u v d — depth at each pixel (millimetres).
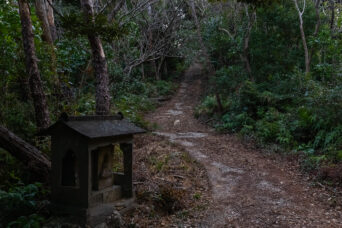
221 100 14836
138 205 4406
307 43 14742
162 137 10227
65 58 9062
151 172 6090
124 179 4395
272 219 4250
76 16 5242
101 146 3854
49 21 10867
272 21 14992
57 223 3592
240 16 16609
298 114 9180
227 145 9250
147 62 27016
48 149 6062
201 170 6688
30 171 5164
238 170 6703
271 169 6777
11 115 6707
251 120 11031
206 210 4605
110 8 12344
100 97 6746
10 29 6574
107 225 3754
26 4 6227
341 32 12633
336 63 11297
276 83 13602
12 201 3934
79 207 3707
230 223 4156
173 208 4617
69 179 3951
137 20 15344
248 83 12430
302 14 14398
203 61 22047
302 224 4062
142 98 17578
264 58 15469
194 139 10180
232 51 16562
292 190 5441
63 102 8297
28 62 6281
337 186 5359
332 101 7738
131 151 4355
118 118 4418
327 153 7027
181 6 16203
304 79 11266
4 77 7082
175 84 25391
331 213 4410
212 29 16984
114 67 15203
